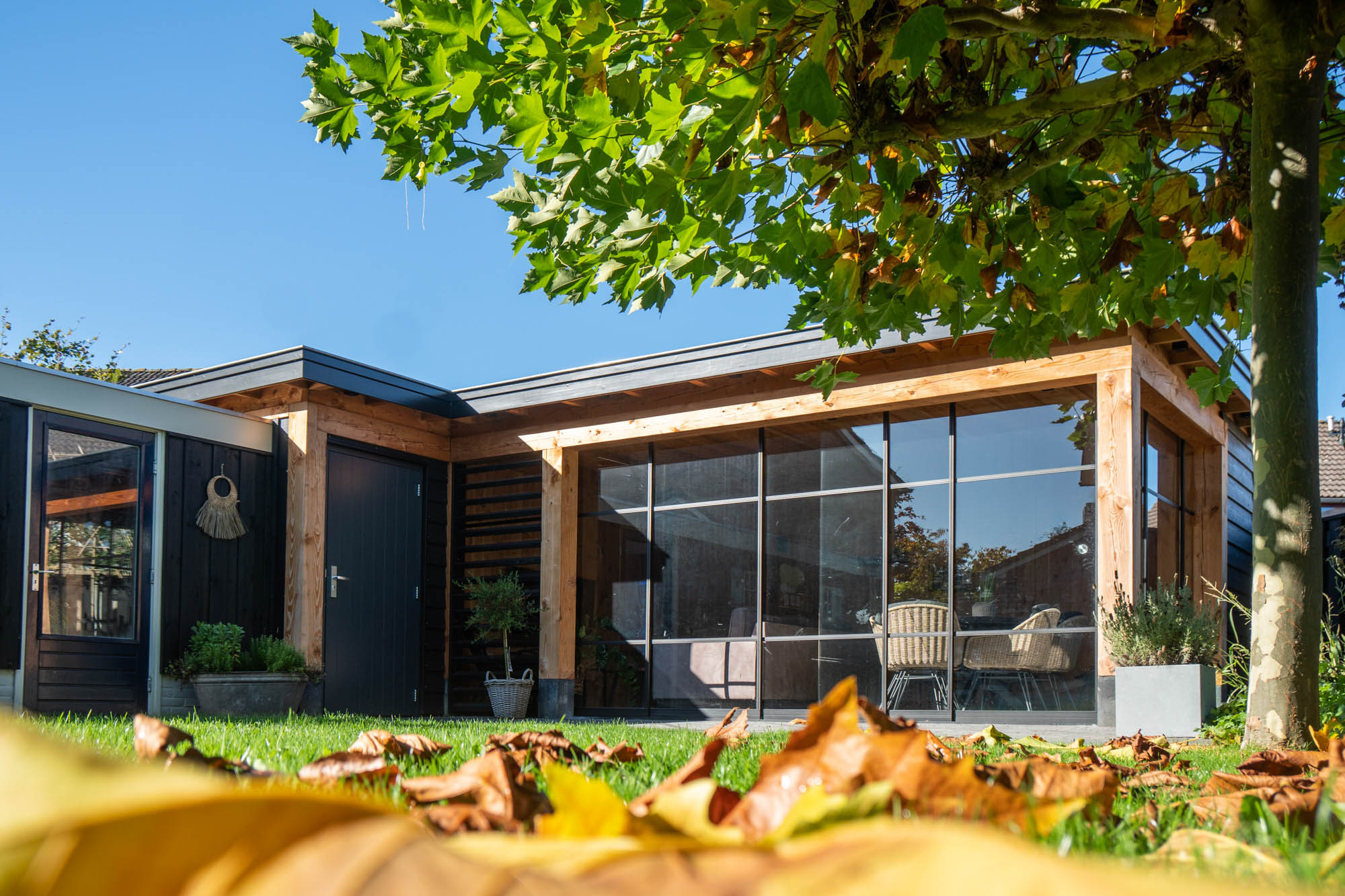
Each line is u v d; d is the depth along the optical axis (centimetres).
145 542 902
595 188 329
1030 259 400
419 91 323
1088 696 807
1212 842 96
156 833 21
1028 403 877
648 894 23
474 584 1075
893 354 877
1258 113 330
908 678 893
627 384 991
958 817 82
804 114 301
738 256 403
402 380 1061
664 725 874
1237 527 1099
